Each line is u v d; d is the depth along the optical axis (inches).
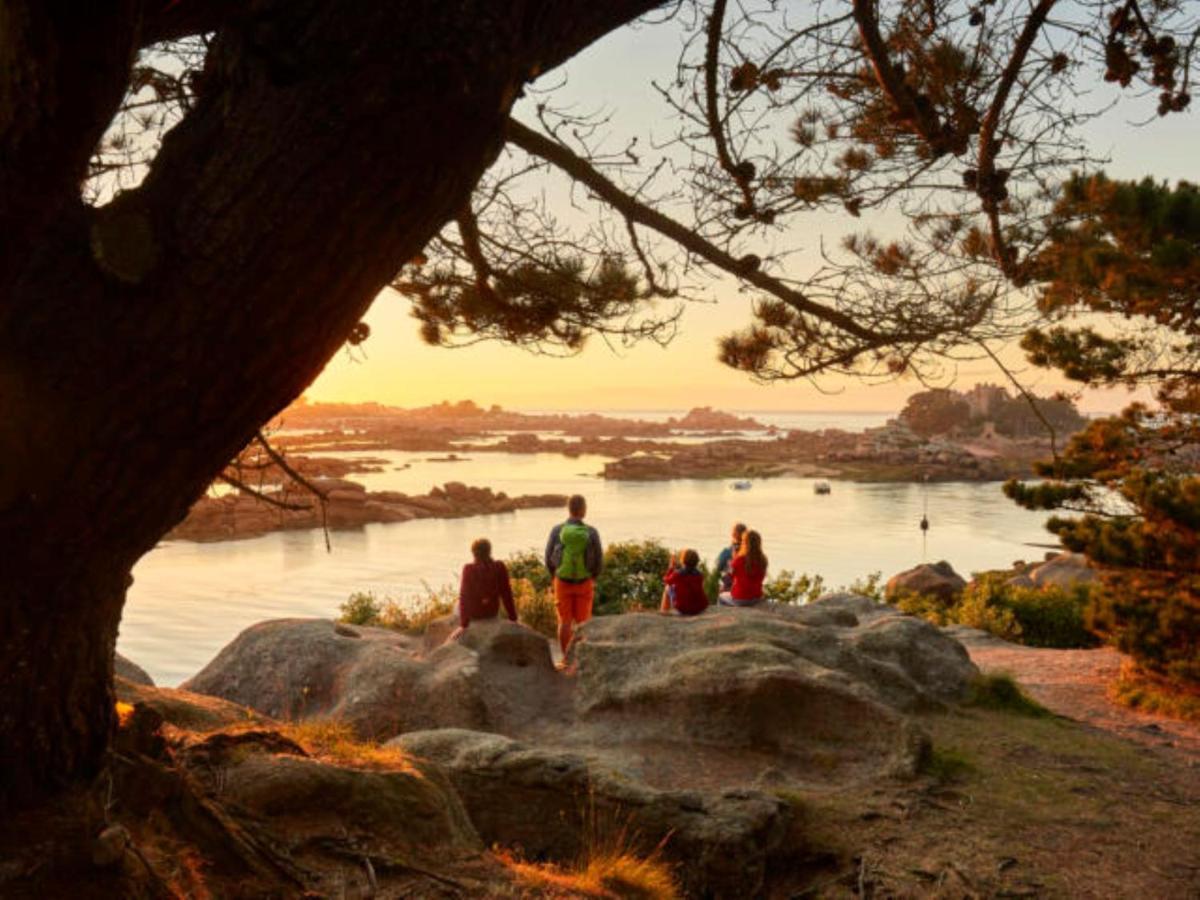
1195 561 409.4
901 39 158.4
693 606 399.2
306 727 224.1
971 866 225.3
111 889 99.5
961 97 156.1
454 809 178.4
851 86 156.4
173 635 1622.8
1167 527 427.8
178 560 2842.0
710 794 233.9
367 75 74.0
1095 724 369.4
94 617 99.0
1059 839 242.7
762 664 312.8
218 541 3319.4
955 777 282.0
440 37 74.5
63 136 66.9
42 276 76.9
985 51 156.0
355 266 80.4
